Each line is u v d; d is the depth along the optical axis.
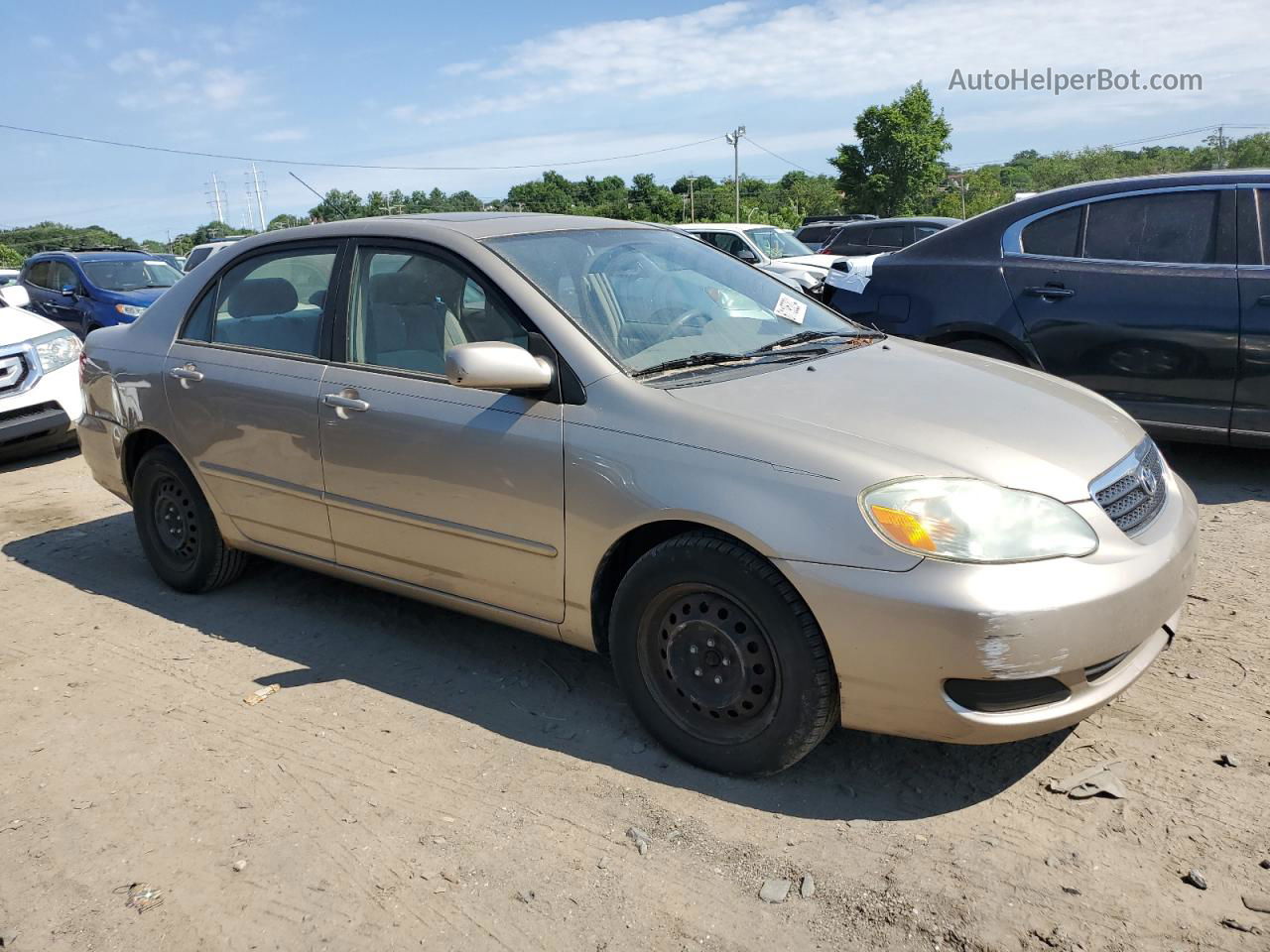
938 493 2.51
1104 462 2.78
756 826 2.65
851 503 2.54
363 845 2.65
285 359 3.87
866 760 2.93
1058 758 2.88
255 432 3.90
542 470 3.04
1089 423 2.99
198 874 2.58
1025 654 2.42
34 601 4.54
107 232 69.75
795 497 2.60
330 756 3.10
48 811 2.88
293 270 3.95
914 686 2.50
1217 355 5.05
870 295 6.12
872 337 3.84
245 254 4.19
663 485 2.78
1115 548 2.60
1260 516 4.80
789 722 2.68
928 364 3.42
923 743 3.01
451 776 2.95
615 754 3.03
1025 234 5.68
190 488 4.31
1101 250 5.44
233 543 4.25
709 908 2.36
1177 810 2.61
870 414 2.84
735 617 2.73
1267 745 2.88
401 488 3.44
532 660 3.71
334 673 3.67
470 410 3.24
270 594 4.47
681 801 2.77
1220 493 5.19
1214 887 2.32
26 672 3.79
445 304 3.44
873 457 2.61
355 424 3.53
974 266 5.75
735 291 3.83
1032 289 5.54
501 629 4.00
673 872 2.49
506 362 2.96
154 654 3.91
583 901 2.40
